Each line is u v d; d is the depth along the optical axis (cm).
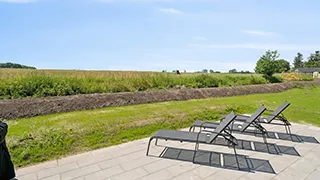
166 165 397
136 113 795
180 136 431
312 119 784
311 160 425
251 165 400
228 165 399
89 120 670
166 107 941
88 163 406
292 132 619
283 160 424
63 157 434
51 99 906
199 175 359
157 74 1681
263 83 2438
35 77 1075
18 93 970
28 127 586
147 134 598
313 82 3183
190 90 1429
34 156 427
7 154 328
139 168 384
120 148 486
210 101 1178
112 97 1042
